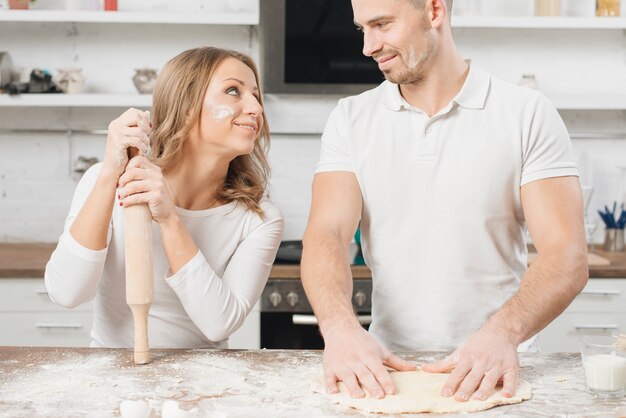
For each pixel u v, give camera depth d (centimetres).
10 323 328
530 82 373
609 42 393
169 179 201
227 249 203
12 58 385
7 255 353
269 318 330
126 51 388
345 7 375
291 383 160
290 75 379
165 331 199
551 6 366
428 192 197
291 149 395
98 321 206
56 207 393
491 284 197
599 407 148
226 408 146
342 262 186
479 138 195
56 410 144
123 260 196
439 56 193
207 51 200
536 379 164
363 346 162
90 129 391
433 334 197
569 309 334
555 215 188
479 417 143
